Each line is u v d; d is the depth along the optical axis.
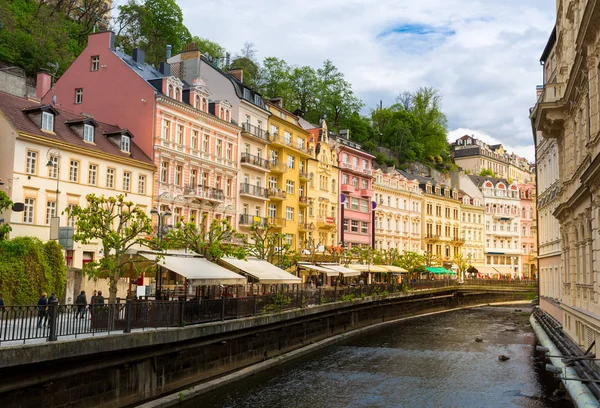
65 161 39.34
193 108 50.94
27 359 15.45
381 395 26.25
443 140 127.31
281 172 63.56
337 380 29.28
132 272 26.48
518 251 116.44
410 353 38.22
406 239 91.12
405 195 91.44
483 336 47.50
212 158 53.69
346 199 77.06
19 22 65.69
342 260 66.12
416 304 67.56
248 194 57.69
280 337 35.50
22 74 53.62
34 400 16.72
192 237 33.22
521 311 74.00
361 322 52.38
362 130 108.88
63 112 42.94
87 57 50.72
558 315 37.38
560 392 25.88
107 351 18.50
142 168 45.78
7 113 36.66
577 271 27.58
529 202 120.00
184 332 22.97
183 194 49.81
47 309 17.36
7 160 36.00
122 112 48.53
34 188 37.12
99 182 41.94
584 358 19.61
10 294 30.72
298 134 69.00
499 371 32.22
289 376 29.98
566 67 30.00
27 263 32.09
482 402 25.06
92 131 42.47
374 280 73.69
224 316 27.19
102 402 19.48
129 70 48.72
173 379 23.91
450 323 58.19
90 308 18.98
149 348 21.45
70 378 18.06
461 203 107.50
